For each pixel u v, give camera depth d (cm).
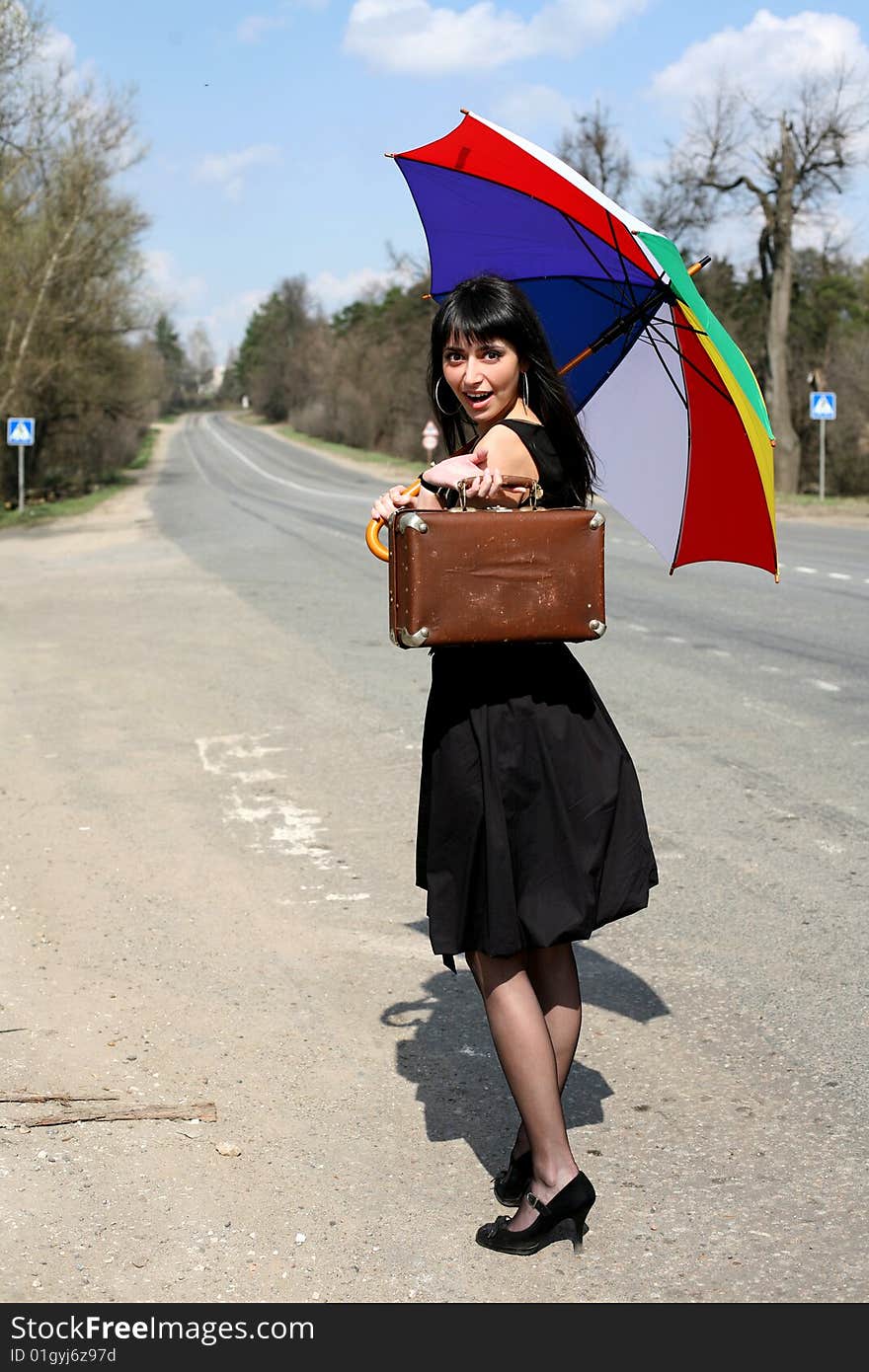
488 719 285
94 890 543
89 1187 317
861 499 3409
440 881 292
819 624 1247
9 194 4272
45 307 4400
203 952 475
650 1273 284
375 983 448
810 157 3703
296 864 580
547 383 290
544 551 277
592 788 290
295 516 3209
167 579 1791
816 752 757
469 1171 328
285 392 16338
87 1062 384
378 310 11088
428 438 5450
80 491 5169
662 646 1139
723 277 5153
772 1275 282
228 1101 363
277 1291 278
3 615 1487
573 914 285
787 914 506
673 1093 367
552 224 324
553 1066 292
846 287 5353
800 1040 398
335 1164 331
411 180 344
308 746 805
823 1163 329
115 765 765
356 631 1277
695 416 332
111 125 4309
